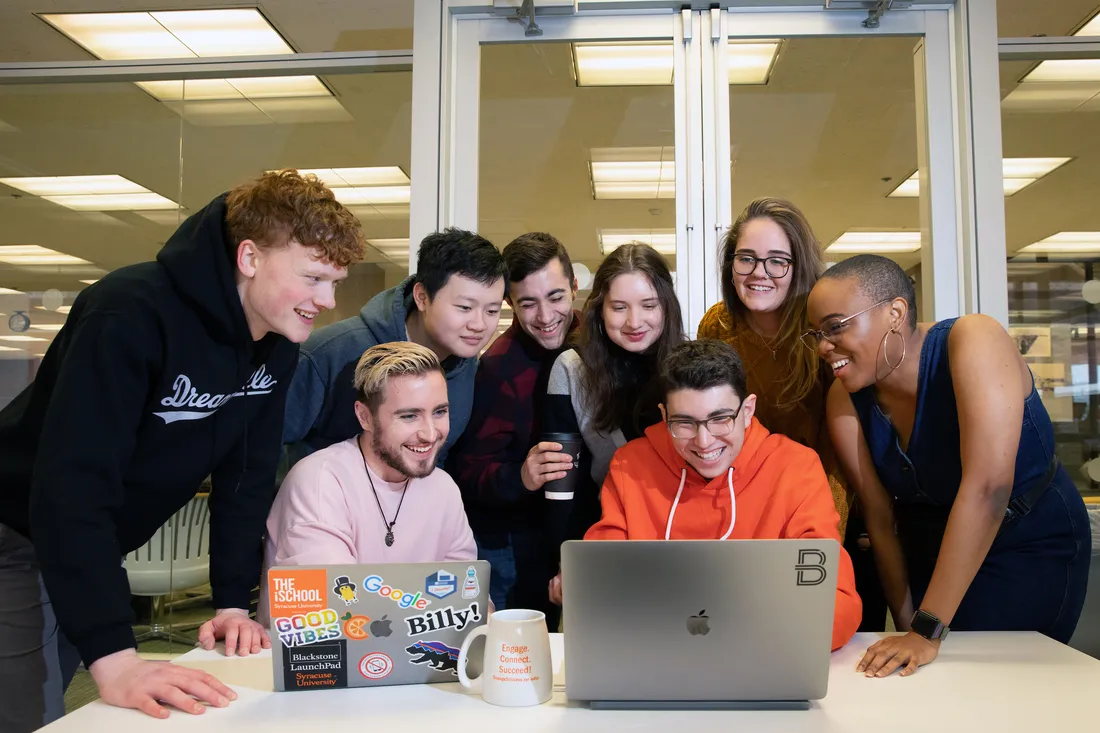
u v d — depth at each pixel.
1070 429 2.87
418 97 2.36
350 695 1.06
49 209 3.42
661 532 1.48
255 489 1.45
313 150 3.26
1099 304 2.88
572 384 1.78
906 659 1.15
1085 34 2.79
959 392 1.30
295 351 1.47
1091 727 0.92
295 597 1.08
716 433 1.36
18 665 1.36
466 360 1.83
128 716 0.99
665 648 0.98
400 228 3.31
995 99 2.25
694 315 2.32
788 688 0.98
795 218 1.66
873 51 2.36
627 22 2.36
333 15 2.90
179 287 1.23
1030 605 1.42
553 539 1.67
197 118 3.22
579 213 2.38
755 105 2.38
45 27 3.03
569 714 0.99
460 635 1.11
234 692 1.06
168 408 1.26
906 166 2.38
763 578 0.96
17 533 1.35
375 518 1.46
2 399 3.47
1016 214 2.95
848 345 1.36
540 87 2.40
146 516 1.37
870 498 1.56
